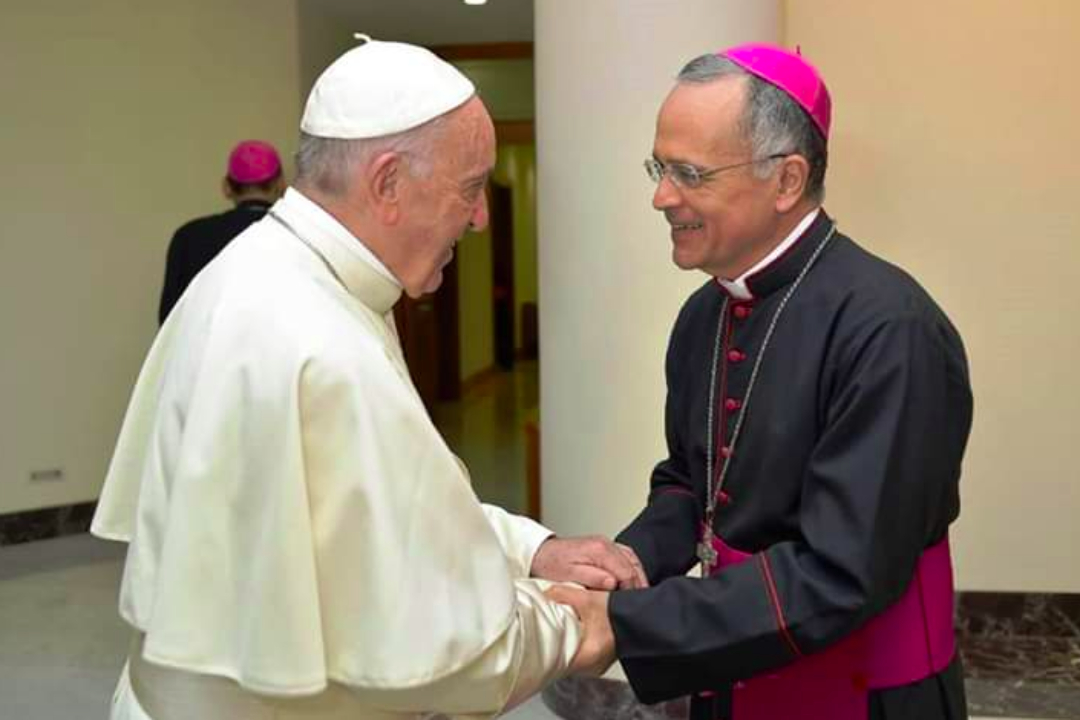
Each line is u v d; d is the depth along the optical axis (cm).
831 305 121
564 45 261
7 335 461
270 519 101
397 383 107
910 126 320
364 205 110
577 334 268
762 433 126
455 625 104
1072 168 317
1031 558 332
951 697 129
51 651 340
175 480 104
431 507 105
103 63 473
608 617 123
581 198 262
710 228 123
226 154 504
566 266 268
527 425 425
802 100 119
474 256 1097
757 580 117
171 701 110
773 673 129
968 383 124
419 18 581
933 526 122
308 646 100
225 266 113
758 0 255
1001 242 322
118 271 484
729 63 121
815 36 321
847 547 112
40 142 462
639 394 262
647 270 258
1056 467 328
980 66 316
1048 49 313
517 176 1326
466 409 902
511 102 848
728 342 134
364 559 104
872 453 113
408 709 107
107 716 294
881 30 318
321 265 111
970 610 336
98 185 476
